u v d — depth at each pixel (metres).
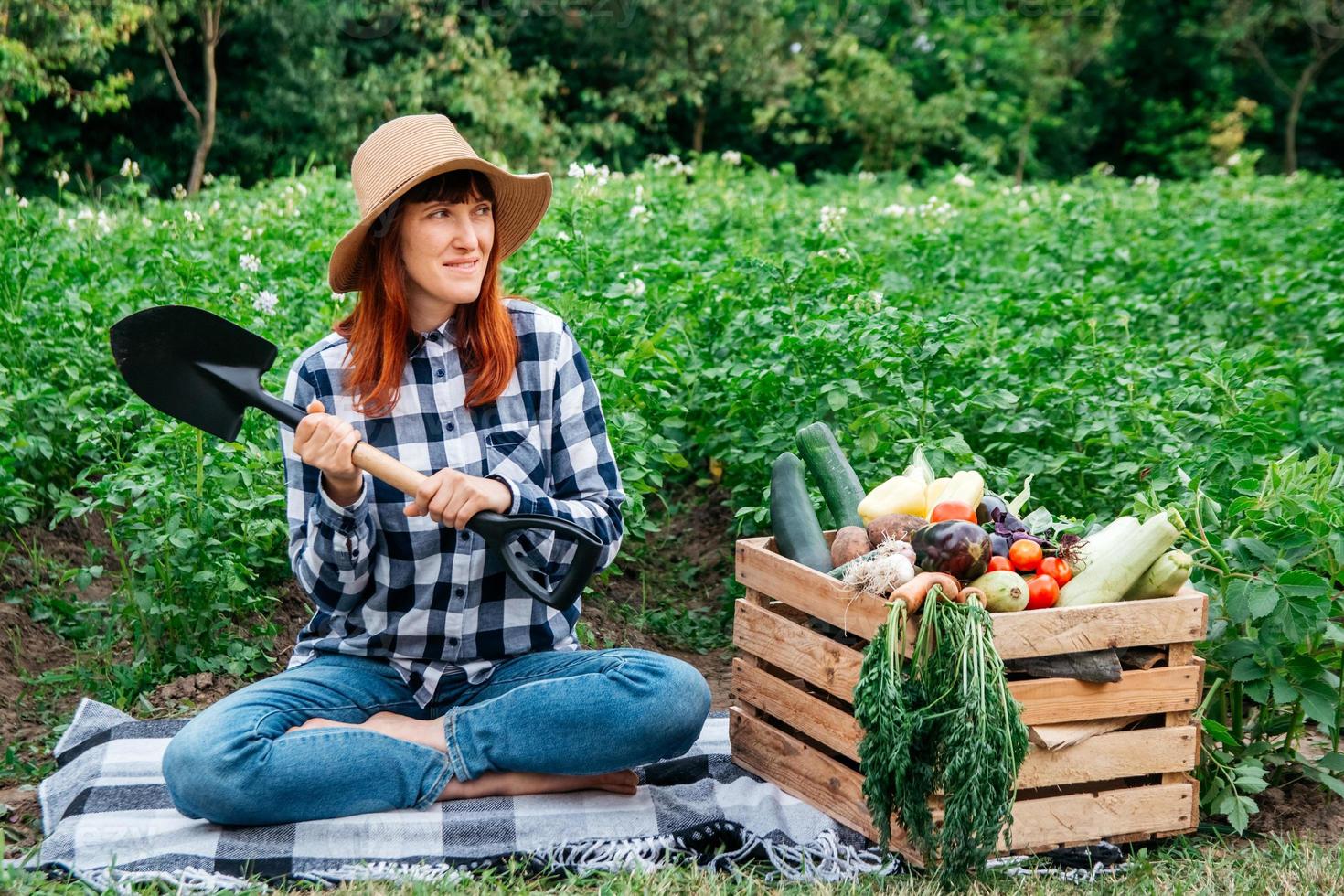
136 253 7.57
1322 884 2.84
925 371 4.69
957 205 13.02
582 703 2.97
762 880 2.89
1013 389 4.89
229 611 4.19
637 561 4.92
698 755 3.38
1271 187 16.88
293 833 2.88
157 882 2.71
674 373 5.14
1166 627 2.95
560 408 3.14
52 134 17.81
